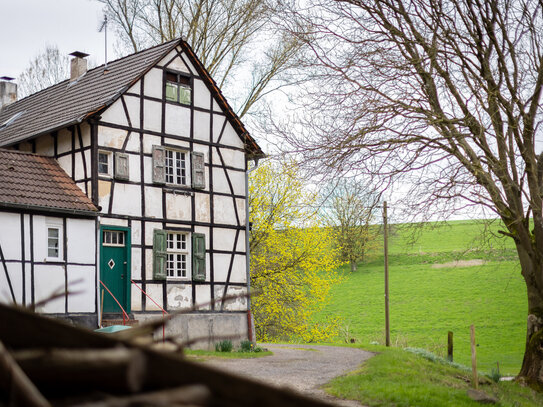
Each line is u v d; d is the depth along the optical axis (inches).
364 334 1892.2
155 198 876.0
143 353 81.1
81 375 78.7
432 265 2504.9
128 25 1167.6
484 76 671.1
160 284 868.0
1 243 720.3
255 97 1172.5
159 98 893.8
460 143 651.5
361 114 644.1
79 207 781.9
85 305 776.3
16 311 87.0
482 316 2004.2
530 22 662.5
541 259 734.5
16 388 68.8
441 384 622.5
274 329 1323.8
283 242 1282.0
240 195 973.2
